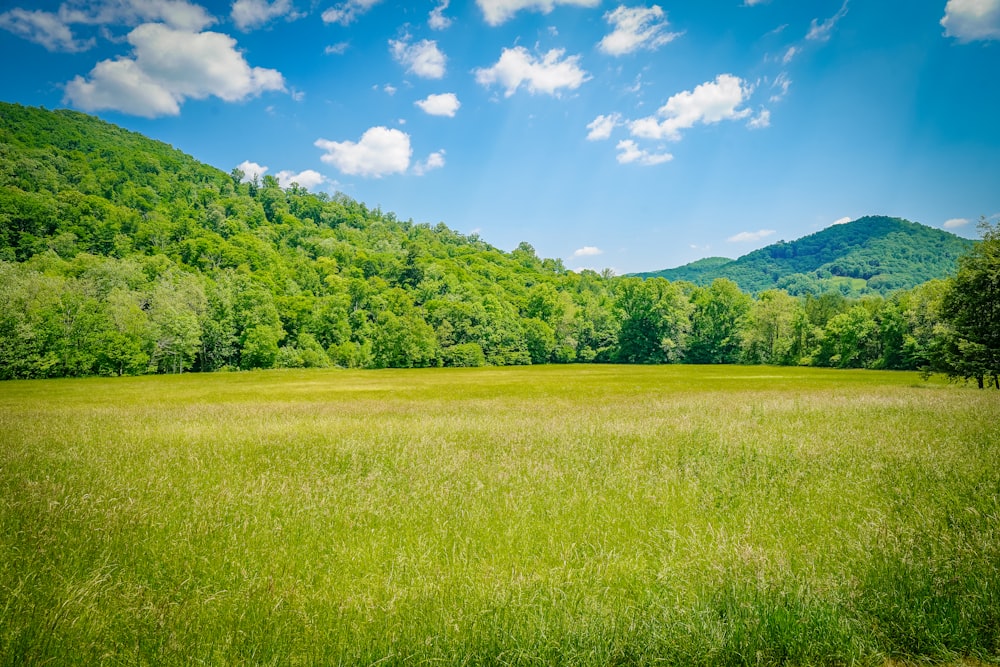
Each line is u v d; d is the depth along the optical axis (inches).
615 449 370.3
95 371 2591.0
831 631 124.0
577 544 182.1
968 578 143.5
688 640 120.9
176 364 2898.6
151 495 255.8
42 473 304.7
